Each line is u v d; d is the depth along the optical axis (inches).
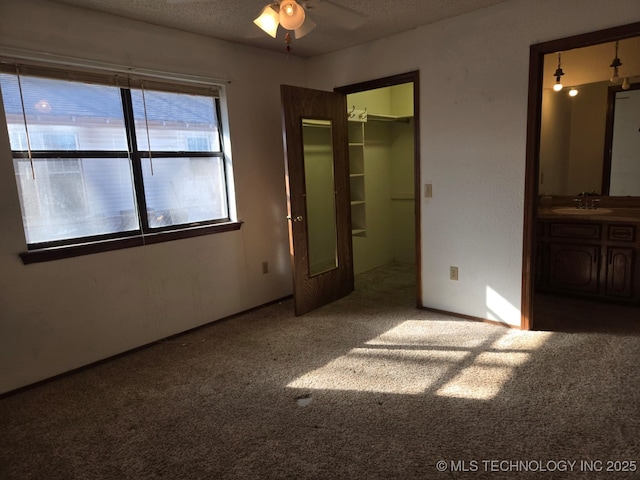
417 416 83.3
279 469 70.6
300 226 141.7
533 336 117.7
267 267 156.9
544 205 165.3
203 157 137.6
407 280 182.7
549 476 66.2
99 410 91.4
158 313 125.8
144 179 122.8
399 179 210.8
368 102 190.5
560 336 116.8
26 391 101.2
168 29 122.0
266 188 154.1
